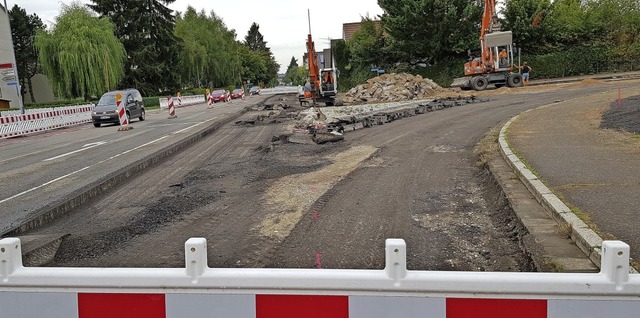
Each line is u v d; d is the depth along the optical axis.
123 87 60.09
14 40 71.62
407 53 49.00
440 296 1.72
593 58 47.22
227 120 23.00
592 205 5.90
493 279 1.70
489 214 6.70
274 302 1.77
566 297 1.69
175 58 66.75
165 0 65.31
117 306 1.83
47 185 9.89
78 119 31.97
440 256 5.20
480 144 11.84
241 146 14.30
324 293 1.75
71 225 6.87
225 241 5.90
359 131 16.28
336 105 33.16
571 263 4.43
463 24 46.19
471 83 35.88
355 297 1.74
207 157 12.53
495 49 35.75
